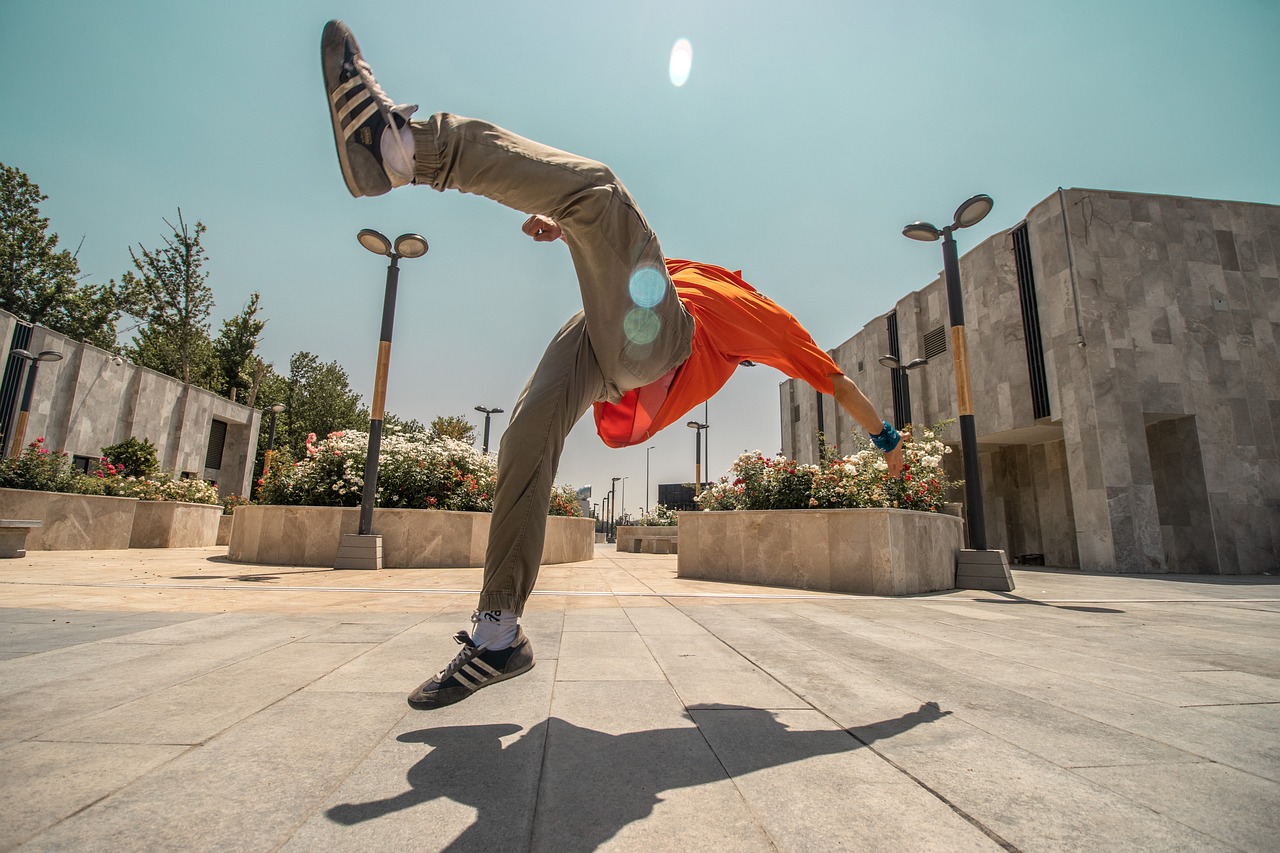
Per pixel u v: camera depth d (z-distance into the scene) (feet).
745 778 4.46
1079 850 3.37
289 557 29.30
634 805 3.98
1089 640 11.54
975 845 3.43
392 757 4.81
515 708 6.29
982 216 27.09
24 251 101.96
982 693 7.12
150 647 9.20
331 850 3.29
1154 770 4.67
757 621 13.44
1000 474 73.46
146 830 3.47
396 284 31.04
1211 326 54.60
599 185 6.13
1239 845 3.43
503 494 6.85
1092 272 54.08
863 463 28.25
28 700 6.26
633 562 41.75
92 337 106.52
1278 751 5.12
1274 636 12.39
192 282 97.19
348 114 5.58
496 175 5.97
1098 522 50.90
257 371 124.06
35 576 20.79
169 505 44.37
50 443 67.82
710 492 31.45
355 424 155.63
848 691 7.14
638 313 6.75
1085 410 52.65
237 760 4.67
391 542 29.48
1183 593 26.23
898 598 20.03
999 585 24.98
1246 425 53.31
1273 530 51.75
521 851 3.32
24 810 3.70
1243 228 56.90
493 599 6.75
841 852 3.34
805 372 8.21
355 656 8.75
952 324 27.66
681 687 7.27
